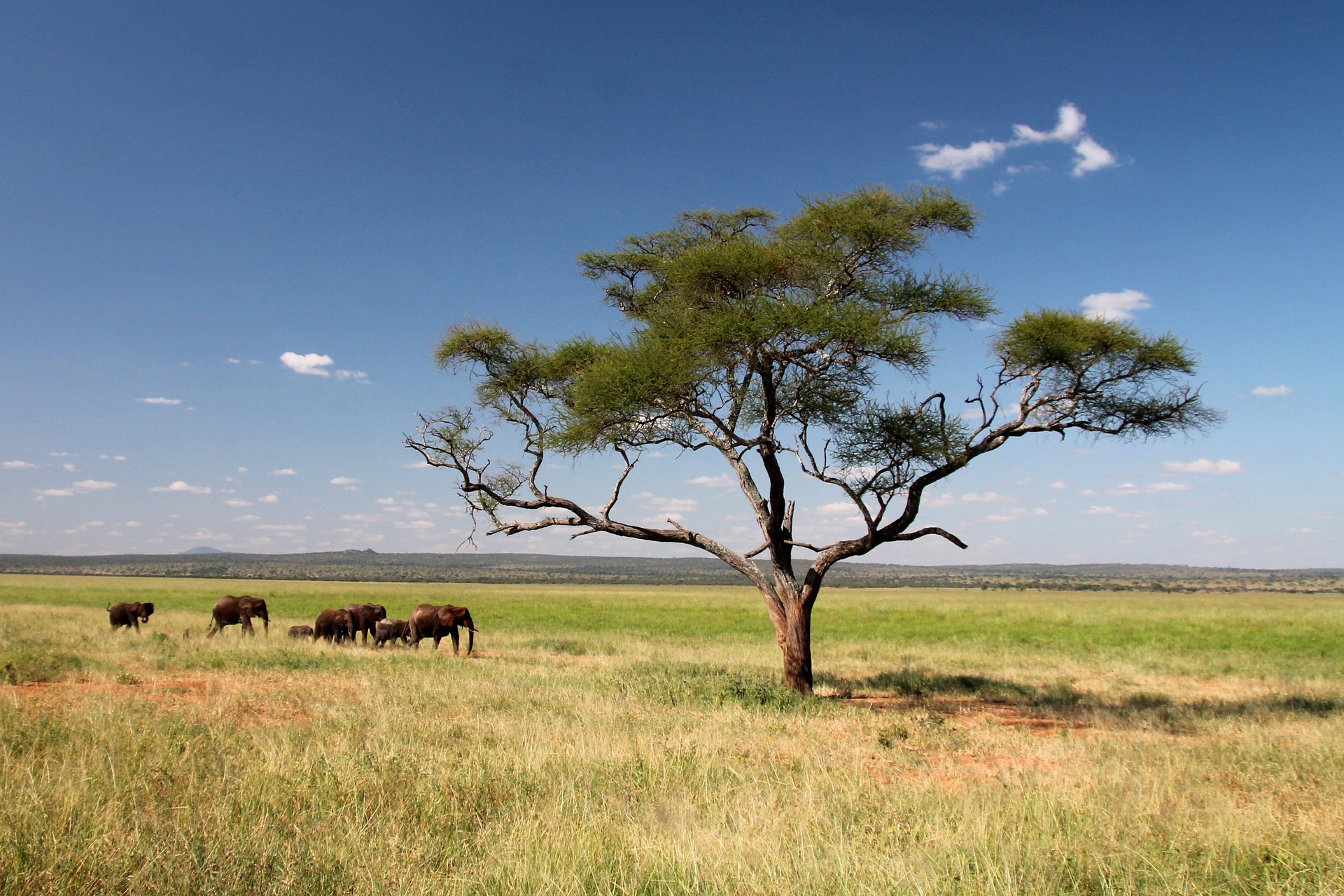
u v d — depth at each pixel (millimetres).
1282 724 13156
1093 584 161625
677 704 13625
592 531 17656
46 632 23250
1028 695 17172
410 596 64688
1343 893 5375
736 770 8461
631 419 16109
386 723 10266
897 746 10625
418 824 6332
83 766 7086
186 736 8930
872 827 6441
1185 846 6133
